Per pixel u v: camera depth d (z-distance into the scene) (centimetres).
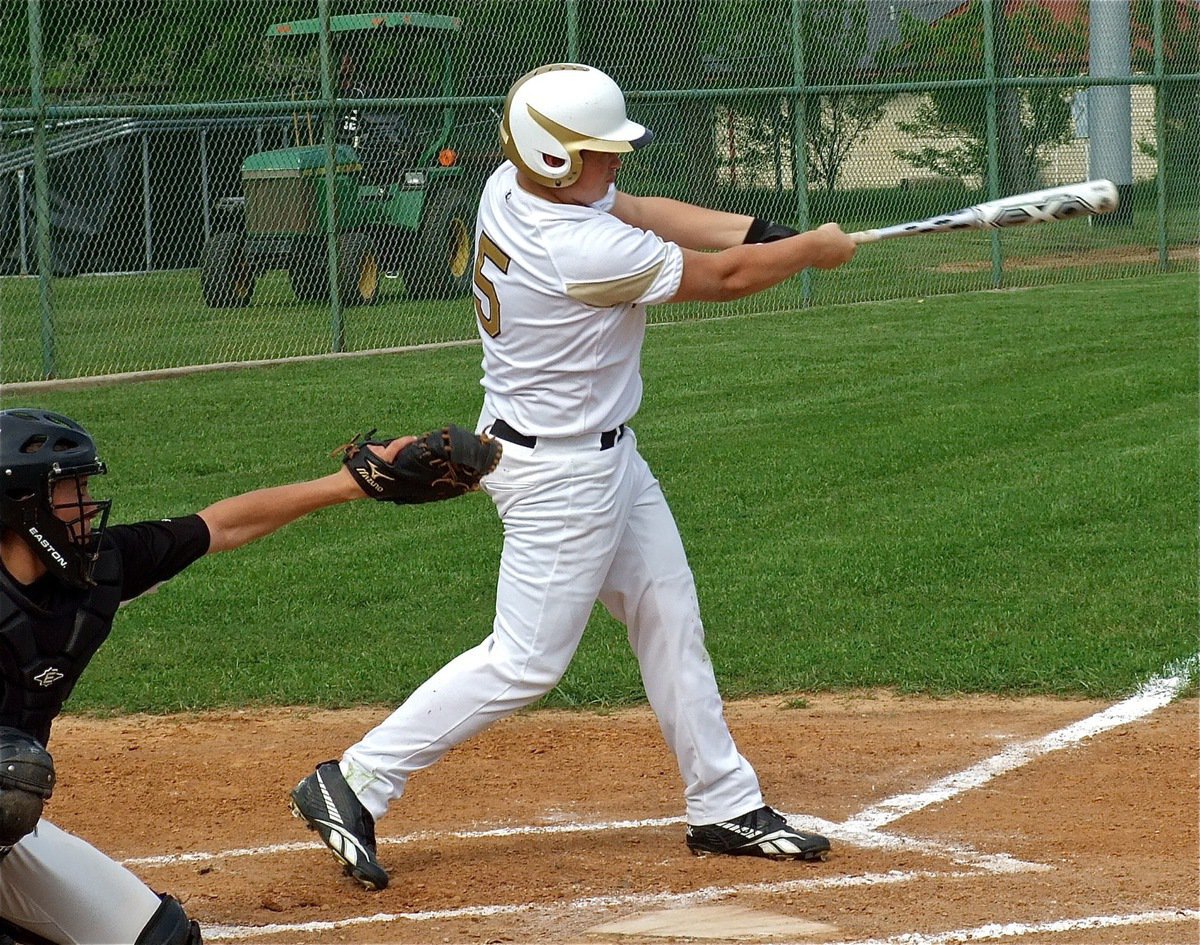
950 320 5966
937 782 1889
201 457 3966
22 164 6694
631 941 1395
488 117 6656
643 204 1708
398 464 1264
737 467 3688
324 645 2553
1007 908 1462
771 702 2247
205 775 2005
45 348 5116
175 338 5856
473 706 1588
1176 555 2822
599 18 6325
